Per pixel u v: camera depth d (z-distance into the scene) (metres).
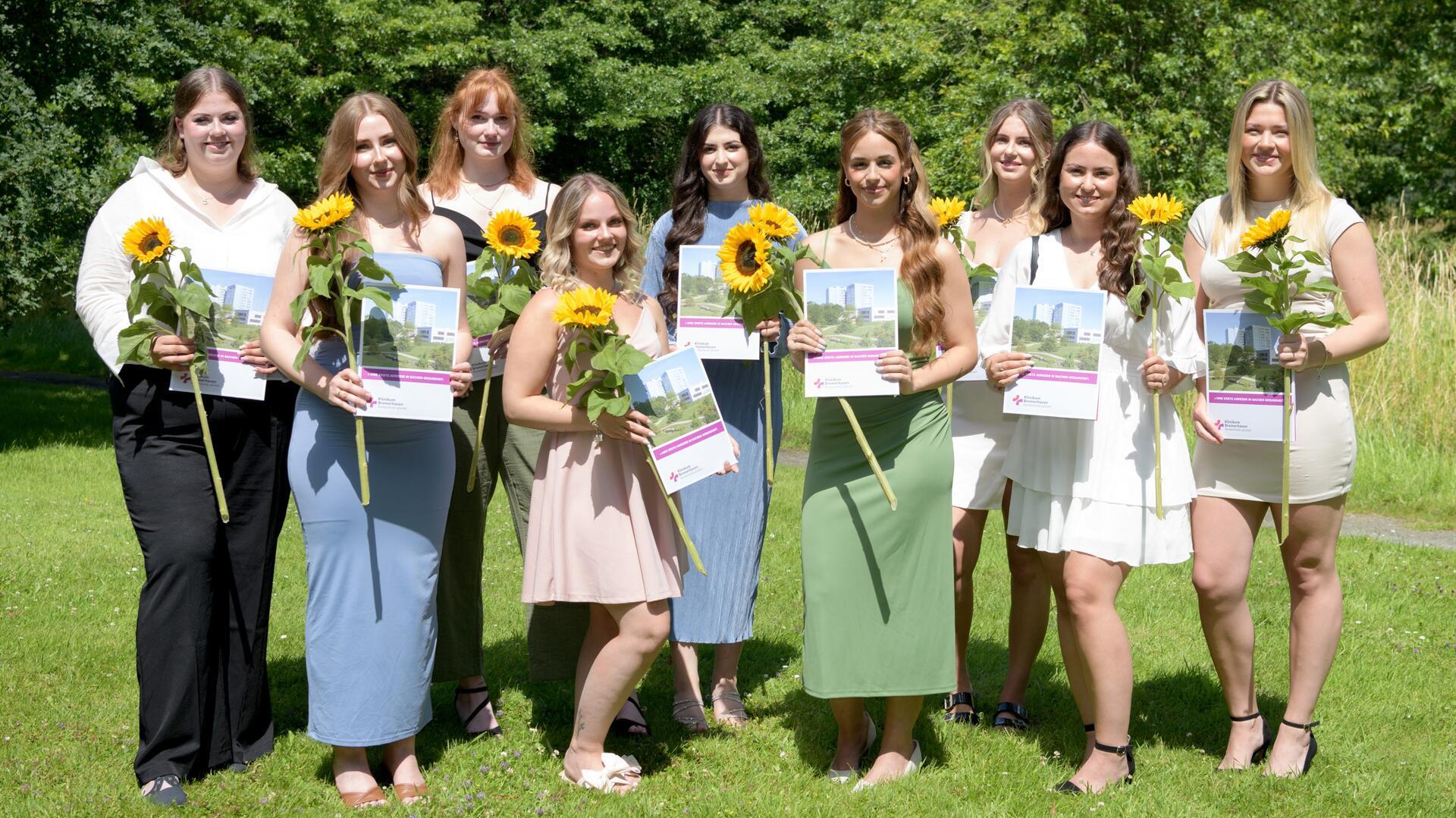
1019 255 4.22
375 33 21.09
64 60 12.84
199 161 3.89
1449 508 9.50
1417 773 4.21
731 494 4.68
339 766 3.83
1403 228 13.81
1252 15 17.84
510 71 23.22
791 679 5.24
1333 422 4.01
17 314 14.16
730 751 4.38
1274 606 6.49
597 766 4.00
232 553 4.00
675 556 3.95
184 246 3.88
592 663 4.07
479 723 4.51
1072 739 4.52
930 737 4.46
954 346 4.00
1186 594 6.64
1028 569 4.63
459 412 4.44
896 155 3.91
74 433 12.66
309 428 3.73
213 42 17.88
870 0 22.66
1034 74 18.16
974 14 19.41
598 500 3.81
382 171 3.78
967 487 4.65
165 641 3.81
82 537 7.58
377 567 3.74
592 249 3.87
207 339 3.73
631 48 25.89
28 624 5.60
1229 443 4.08
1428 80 23.16
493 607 6.20
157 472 3.80
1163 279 3.82
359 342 3.61
